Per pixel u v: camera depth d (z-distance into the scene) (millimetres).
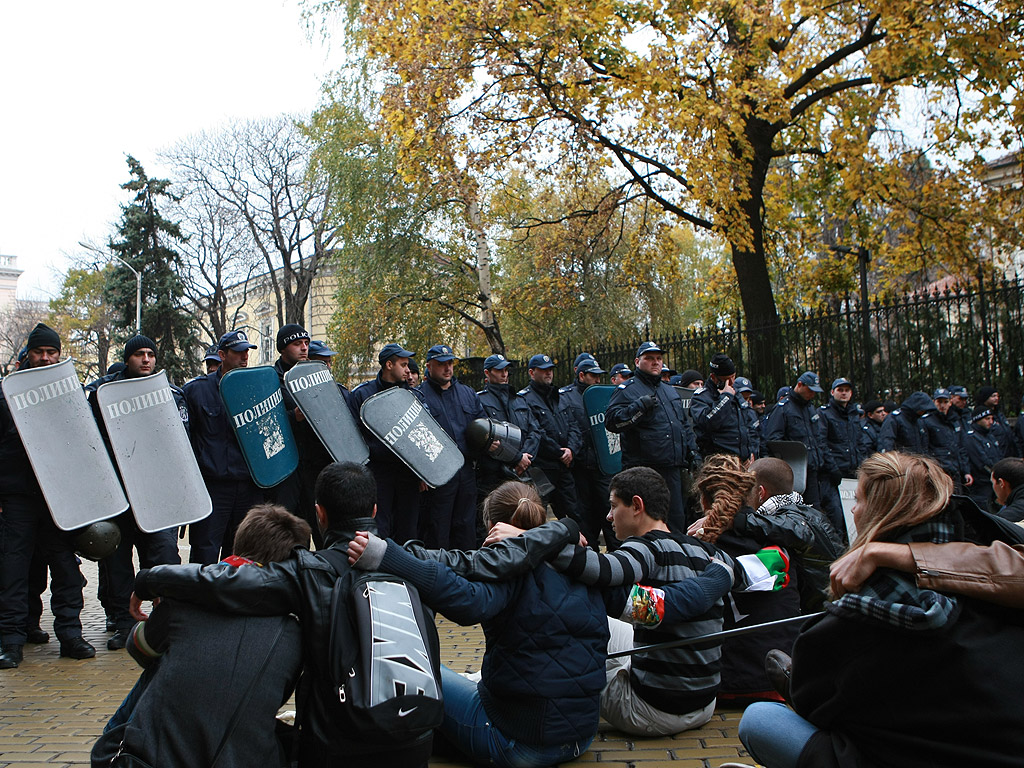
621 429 7715
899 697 2182
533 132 14633
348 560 2998
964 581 2141
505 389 8656
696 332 13547
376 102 21016
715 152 12852
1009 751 2053
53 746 4141
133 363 6238
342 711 2723
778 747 2486
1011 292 11258
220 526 6617
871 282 18172
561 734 3330
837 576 2330
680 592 3623
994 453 10445
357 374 23562
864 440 10562
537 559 3344
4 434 5852
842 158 15992
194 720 2688
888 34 12883
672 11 13094
